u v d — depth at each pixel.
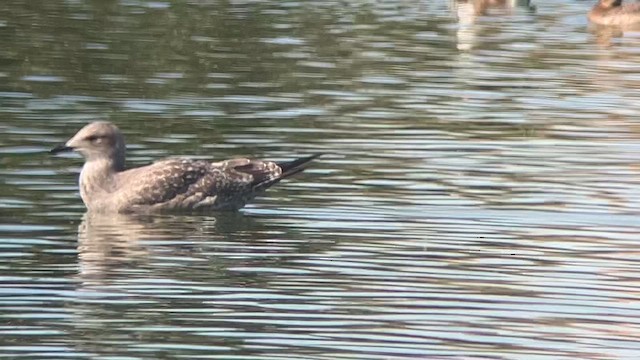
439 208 16.98
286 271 14.54
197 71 24.86
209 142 19.91
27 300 13.45
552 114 22.41
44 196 17.47
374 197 17.45
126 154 19.08
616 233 16.06
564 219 16.58
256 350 12.16
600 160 19.44
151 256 15.10
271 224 16.45
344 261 14.88
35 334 12.49
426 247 15.43
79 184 17.45
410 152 19.70
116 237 15.91
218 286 13.99
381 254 15.15
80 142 17.20
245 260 14.93
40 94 22.44
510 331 12.77
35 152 19.14
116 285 13.98
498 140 20.53
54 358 11.89
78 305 13.31
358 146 19.97
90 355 11.98
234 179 17.38
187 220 16.84
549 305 13.53
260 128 20.86
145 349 12.15
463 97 23.56
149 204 17.17
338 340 12.47
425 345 12.37
